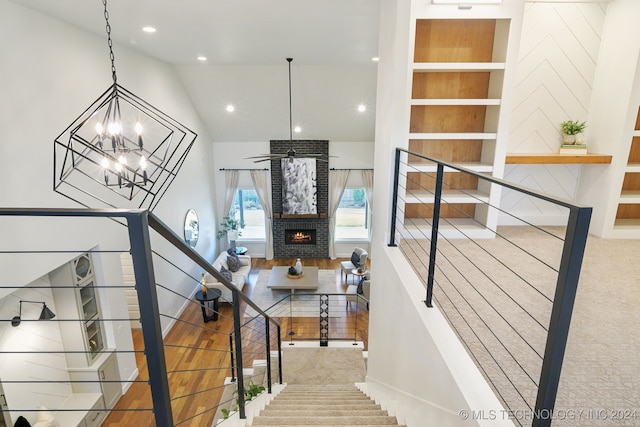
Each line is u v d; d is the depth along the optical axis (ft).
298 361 17.95
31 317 12.71
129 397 15.90
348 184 32.96
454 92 11.51
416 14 9.77
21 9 10.81
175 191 23.07
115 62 16.10
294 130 30.19
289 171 32.01
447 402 5.29
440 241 11.21
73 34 13.20
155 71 20.25
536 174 12.32
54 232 12.02
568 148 11.33
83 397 14.40
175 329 21.68
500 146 10.84
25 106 10.97
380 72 11.18
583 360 5.66
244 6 10.73
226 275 24.90
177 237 3.70
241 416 7.44
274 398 11.30
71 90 13.12
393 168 9.84
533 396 4.80
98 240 14.48
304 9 10.97
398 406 8.26
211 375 17.22
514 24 9.99
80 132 13.64
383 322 10.41
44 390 13.28
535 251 10.28
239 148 31.91
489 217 11.29
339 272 30.66
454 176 12.26
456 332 6.25
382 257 10.66
